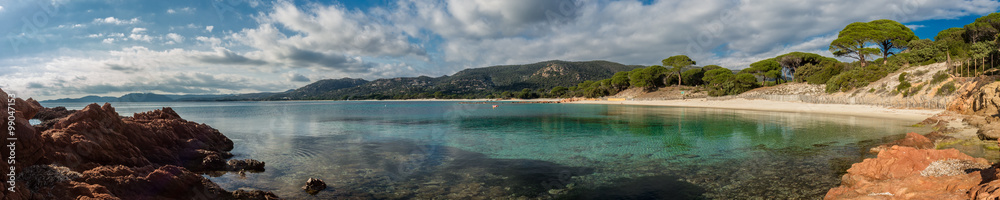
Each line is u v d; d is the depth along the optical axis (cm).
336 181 1291
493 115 5269
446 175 1368
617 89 13862
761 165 1468
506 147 2056
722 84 9712
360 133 2850
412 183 1257
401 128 3259
